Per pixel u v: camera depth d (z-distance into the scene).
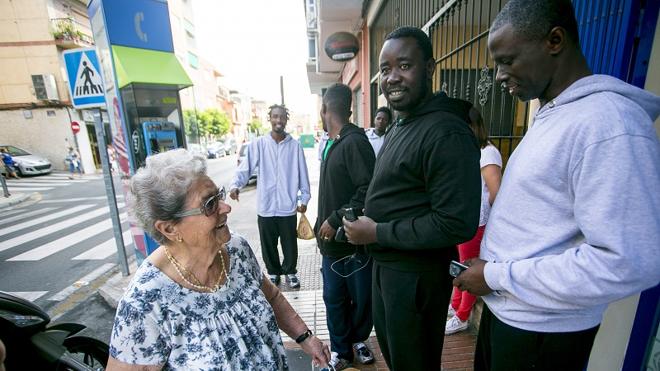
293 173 3.10
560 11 0.86
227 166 17.41
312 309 2.83
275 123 2.99
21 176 14.98
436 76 3.68
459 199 1.12
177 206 1.00
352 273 1.98
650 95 0.84
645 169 0.73
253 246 4.61
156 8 3.17
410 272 1.32
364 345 2.19
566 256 0.82
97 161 17.66
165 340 1.00
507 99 2.60
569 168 0.83
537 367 0.98
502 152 2.66
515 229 0.96
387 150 1.39
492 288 0.99
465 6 2.75
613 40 1.34
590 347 0.98
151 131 3.19
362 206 1.81
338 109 2.12
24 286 3.78
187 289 1.04
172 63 3.31
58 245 5.20
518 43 0.90
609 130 0.76
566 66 0.90
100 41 3.08
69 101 16.47
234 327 1.08
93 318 3.06
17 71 15.77
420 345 1.38
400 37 1.27
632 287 0.73
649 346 1.31
